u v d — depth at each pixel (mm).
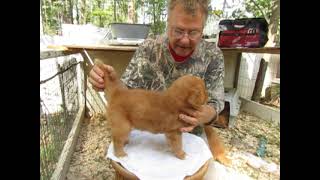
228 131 2773
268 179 1921
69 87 2500
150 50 1604
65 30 2686
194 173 1066
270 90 3463
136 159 1113
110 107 1123
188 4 1236
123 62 3055
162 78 1611
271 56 3412
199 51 1566
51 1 2715
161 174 1027
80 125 2684
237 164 2090
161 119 1074
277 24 3115
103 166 2064
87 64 2990
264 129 2875
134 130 1346
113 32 2641
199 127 1693
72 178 1889
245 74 3598
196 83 1068
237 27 2828
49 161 1667
